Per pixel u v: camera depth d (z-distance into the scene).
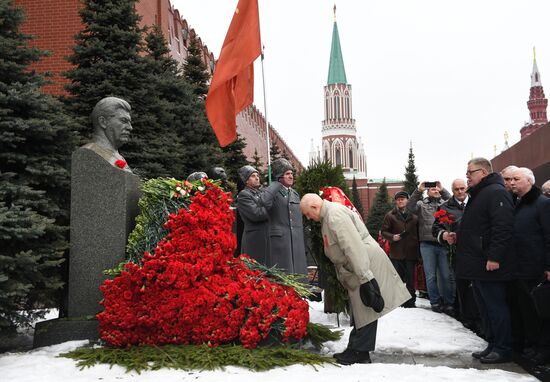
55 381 4.23
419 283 11.15
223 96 9.02
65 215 6.19
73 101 11.42
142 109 11.95
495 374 4.43
